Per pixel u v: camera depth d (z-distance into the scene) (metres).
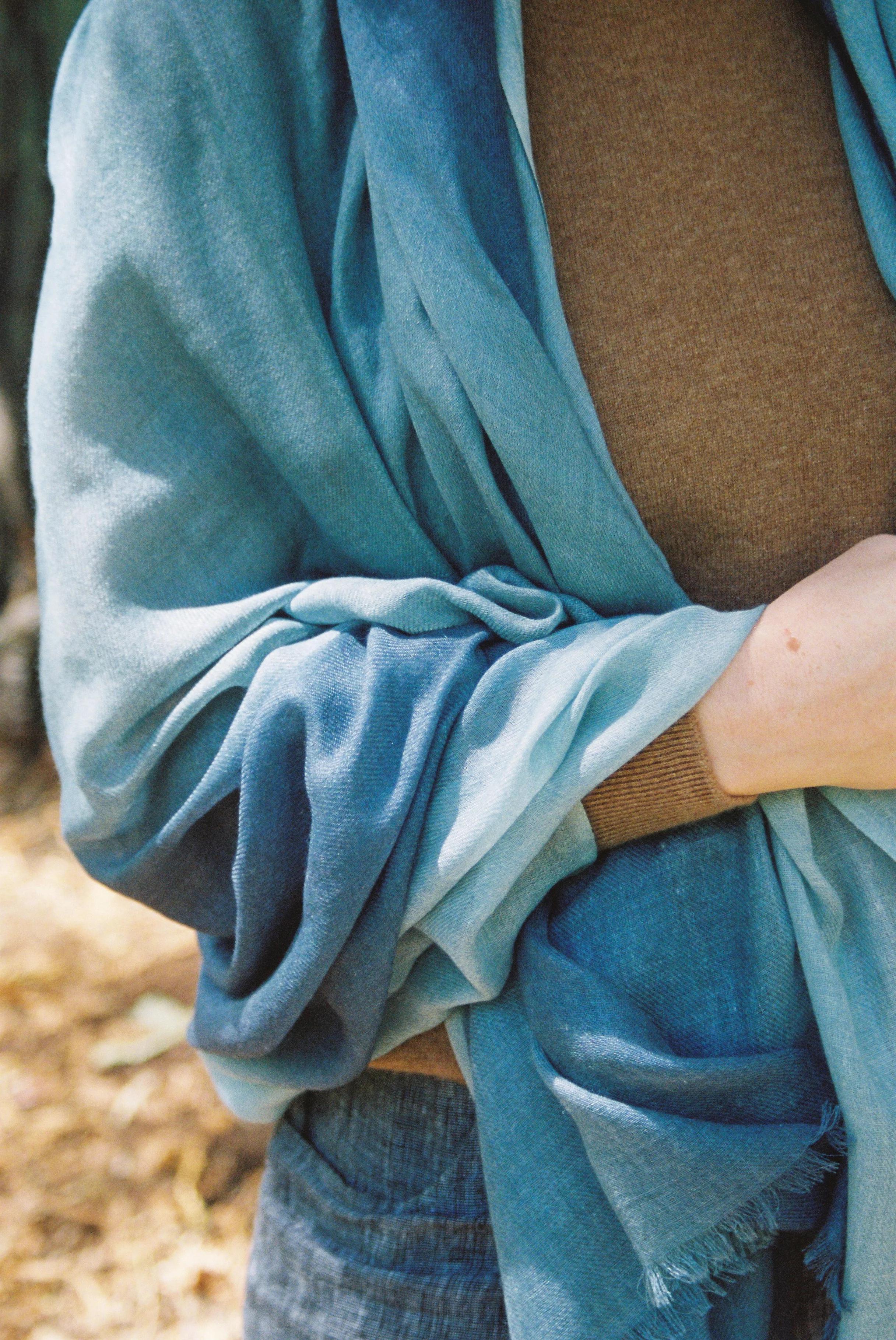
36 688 3.99
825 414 0.90
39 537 1.00
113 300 0.93
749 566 0.93
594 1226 0.86
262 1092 1.05
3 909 3.30
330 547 0.98
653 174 0.90
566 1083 0.84
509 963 0.89
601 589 0.89
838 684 0.80
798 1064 0.86
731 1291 0.88
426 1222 0.97
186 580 0.95
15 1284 2.23
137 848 0.97
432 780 0.84
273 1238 1.06
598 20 0.91
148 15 0.93
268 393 0.91
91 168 0.94
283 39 0.93
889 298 0.91
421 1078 0.99
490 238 0.89
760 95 0.91
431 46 0.88
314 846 0.82
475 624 0.92
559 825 0.85
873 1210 0.82
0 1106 2.60
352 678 0.87
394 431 0.90
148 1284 2.23
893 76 0.89
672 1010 0.88
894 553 0.84
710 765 0.83
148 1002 2.89
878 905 0.88
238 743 0.88
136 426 0.94
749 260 0.90
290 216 0.91
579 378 0.89
